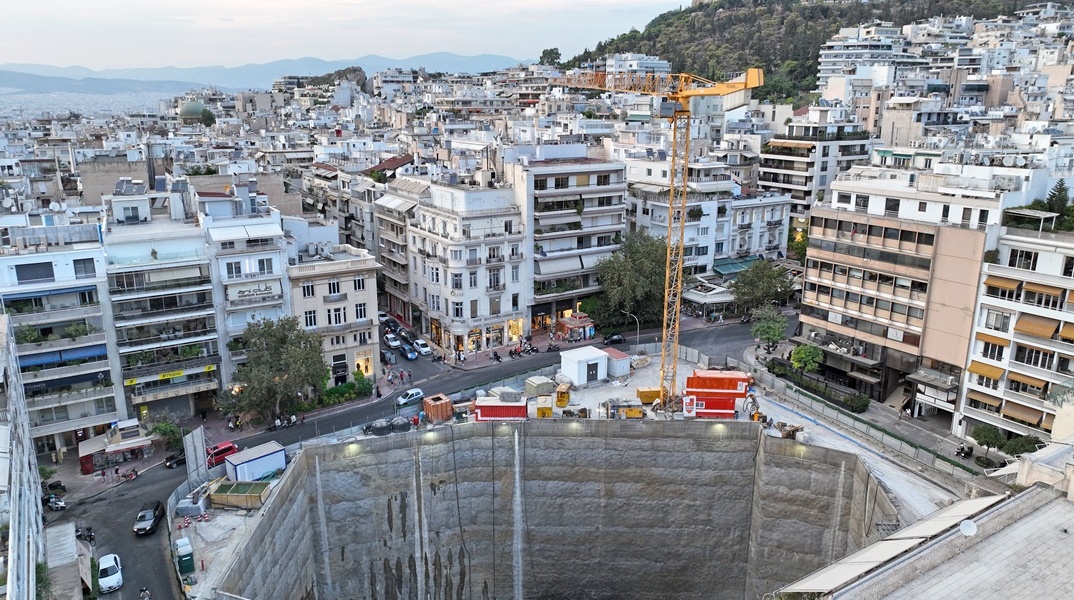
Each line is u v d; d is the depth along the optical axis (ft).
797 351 316.40
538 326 392.06
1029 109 573.74
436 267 358.43
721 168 445.78
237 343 292.40
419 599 257.14
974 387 268.00
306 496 236.22
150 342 275.39
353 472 241.55
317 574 243.40
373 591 251.60
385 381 326.24
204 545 196.13
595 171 387.14
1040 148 380.17
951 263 270.87
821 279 321.32
